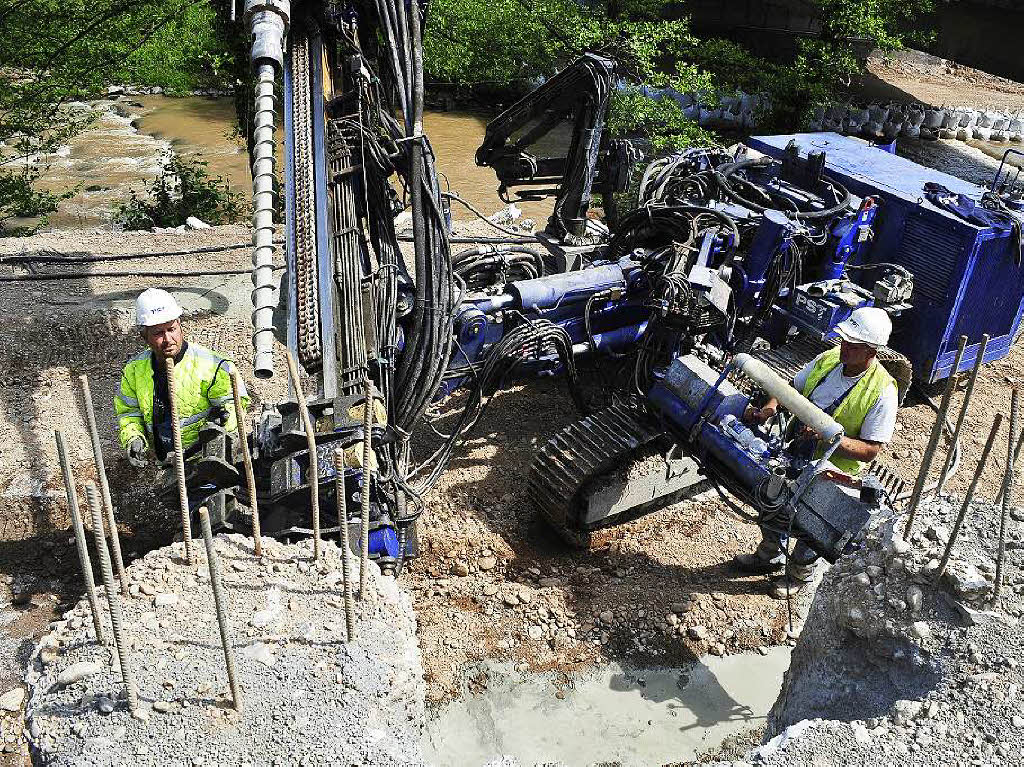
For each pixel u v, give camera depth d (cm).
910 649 366
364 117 664
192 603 342
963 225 744
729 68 2111
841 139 970
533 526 661
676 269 662
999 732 331
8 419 722
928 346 791
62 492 644
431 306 561
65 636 326
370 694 310
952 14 2350
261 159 526
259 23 586
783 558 614
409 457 665
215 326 892
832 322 736
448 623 564
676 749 491
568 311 722
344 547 321
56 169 1759
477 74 2267
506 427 776
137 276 984
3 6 1266
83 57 1320
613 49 783
